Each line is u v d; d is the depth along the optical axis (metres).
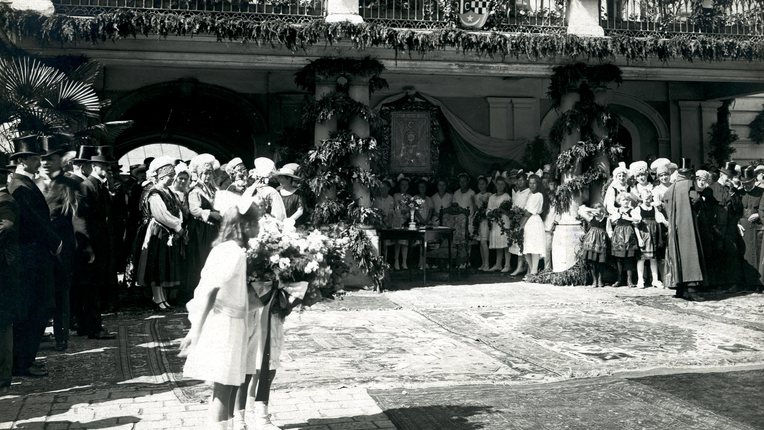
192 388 6.32
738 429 5.06
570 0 14.15
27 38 11.62
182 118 19.80
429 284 13.91
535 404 5.77
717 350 7.88
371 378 6.66
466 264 15.42
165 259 10.88
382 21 13.36
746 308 10.80
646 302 11.40
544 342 8.38
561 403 5.80
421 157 17.86
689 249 11.54
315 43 12.62
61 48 12.01
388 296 12.15
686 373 6.81
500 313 10.42
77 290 8.59
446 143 18.38
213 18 12.07
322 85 13.27
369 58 13.26
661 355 7.63
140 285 10.92
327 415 5.48
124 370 7.07
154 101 17.78
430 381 6.56
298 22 12.95
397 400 5.89
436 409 5.62
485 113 18.70
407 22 13.41
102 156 10.75
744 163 20.77
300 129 13.91
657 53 13.84
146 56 12.43
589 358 7.51
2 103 10.32
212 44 12.68
